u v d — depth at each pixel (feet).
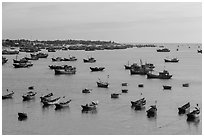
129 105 337.72
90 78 549.95
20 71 655.76
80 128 264.11
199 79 532.73
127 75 592.19
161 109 321.32
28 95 369.91
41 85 471.21
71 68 634.84
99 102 351.87
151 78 545.03
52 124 273.95
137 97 378.94
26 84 480.64
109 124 273.33
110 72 642.63
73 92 412.16
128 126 268.00
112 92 411.75
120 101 356.79
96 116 296.51
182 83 490.49
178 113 305.94
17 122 279.49
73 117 294.66
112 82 502.38
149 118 289.74
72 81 513.04
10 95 375.66
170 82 500.74
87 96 385.29
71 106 334.65
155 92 412.57
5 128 263.90
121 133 251.39
